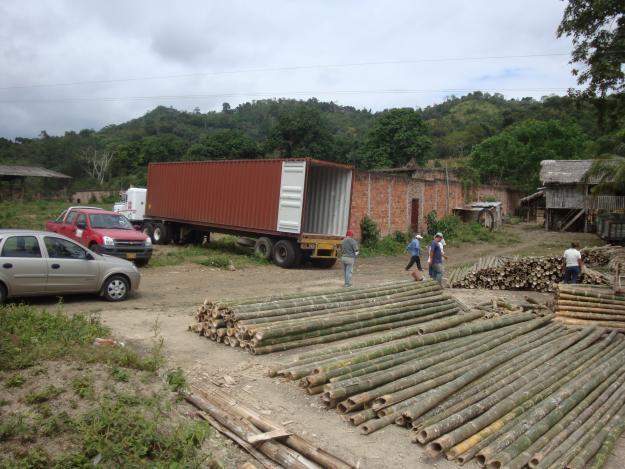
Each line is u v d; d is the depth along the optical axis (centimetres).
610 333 928
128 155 7162
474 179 4022
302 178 1755
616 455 520
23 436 436
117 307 1058
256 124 10762
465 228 3334
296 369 667
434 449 488
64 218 1659
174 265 1745
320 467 466
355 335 923
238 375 695
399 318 1017
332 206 1922
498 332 885
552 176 3741
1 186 5138
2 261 954
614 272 1519
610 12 1986
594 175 2422
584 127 6125
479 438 511
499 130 8006
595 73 2084
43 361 589
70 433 456
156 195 2402
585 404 605
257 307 866
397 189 2869
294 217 1777
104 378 571
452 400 580
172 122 9794
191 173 2198
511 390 616
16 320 738
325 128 5625
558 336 901
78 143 7944
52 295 1045
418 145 5544
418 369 668
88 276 1060
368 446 510
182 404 574
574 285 1177
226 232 2108
